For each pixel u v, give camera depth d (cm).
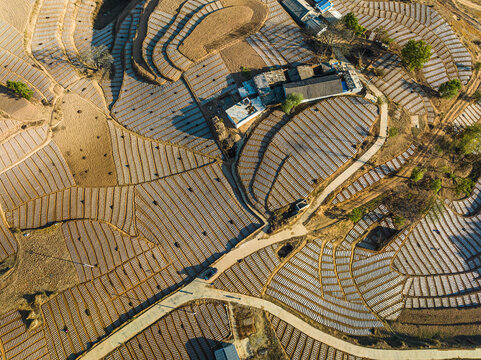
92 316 5741
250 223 6375
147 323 5659
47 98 8038
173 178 6938
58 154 7388
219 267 6000
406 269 6406
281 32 8412
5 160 7181
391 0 9275
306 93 7081
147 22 8694
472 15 9300
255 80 7362
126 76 8294
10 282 5991
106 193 6888
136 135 7538
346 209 6600
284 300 5822
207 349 5497
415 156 7119
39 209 6762
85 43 9138
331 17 8625
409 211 6694
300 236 6256
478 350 5706
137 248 6278
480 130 7081
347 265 6278
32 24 9050
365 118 7169
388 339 5791
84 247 6303
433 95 7781
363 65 7856
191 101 7681
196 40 8225
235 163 6919
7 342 5528
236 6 8762
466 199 7169
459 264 6512
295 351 5509
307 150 6831
